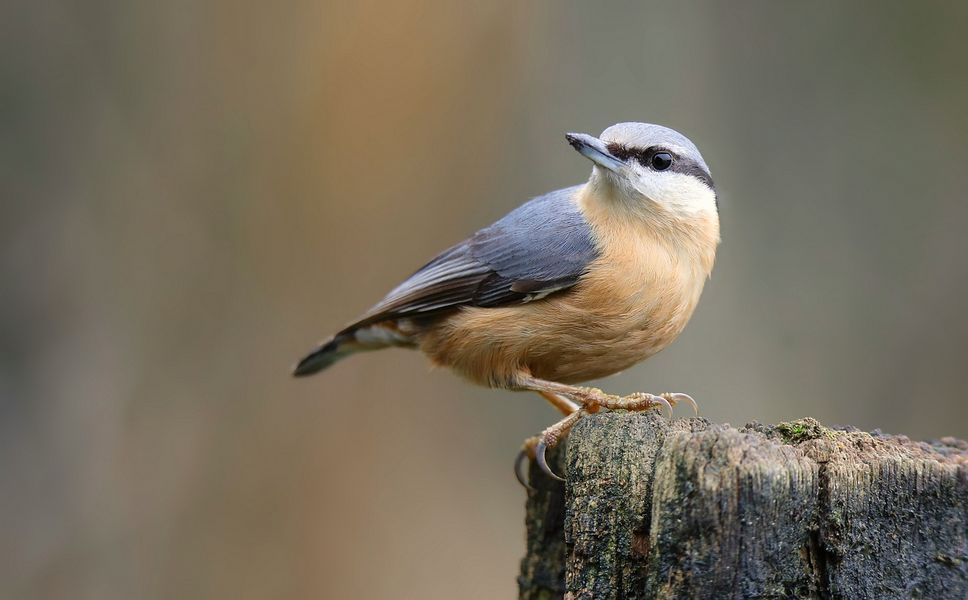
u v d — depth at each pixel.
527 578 6.64
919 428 12.84
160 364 12.09
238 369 12.07
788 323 13.41
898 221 13.80
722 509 4.45
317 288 12.22
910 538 4.59
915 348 13.17
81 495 11.79
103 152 12.50
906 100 14.19
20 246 12.38
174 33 12.62
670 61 13.90
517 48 13.00
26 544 11.62
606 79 13.72
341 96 12.30
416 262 12.66
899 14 14.25
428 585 12.46
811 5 14.31
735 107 14.16
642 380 12.78
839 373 13.07
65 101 12.66
